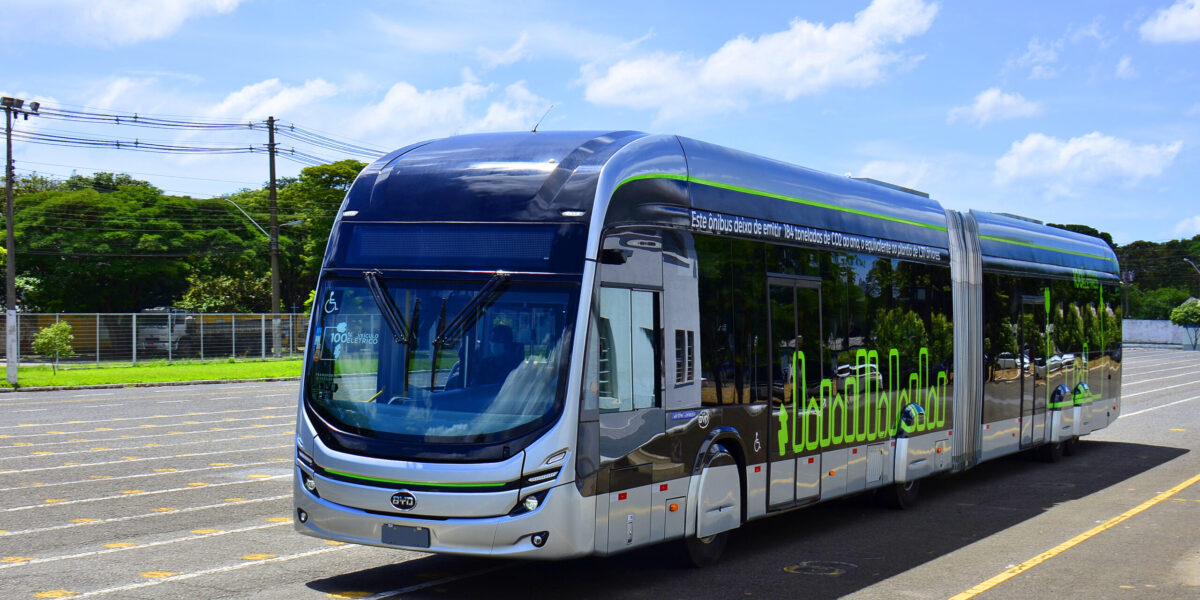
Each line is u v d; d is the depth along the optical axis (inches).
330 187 3085.6
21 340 1696.6
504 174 325.4
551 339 303.6
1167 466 668.7
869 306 470.3
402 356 313.9
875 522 472.4
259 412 1023.0
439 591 333.4
